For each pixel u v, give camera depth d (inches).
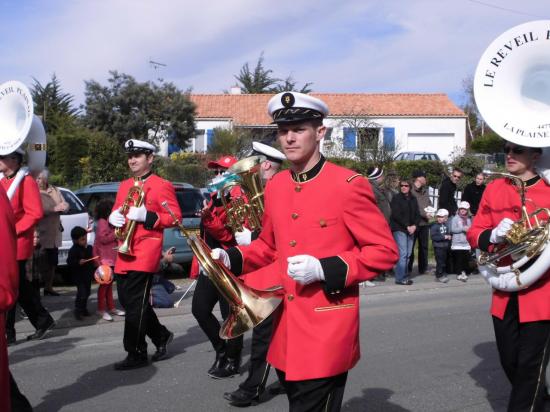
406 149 1390.3
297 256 113.4
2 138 205.5
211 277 121.3
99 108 1214.9
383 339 272.5
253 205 190.4
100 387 209.3
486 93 150.7
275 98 120.0
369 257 115.6
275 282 128.1
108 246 310.5
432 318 314.7
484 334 282.8
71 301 345.7
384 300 363.6
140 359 230.5
